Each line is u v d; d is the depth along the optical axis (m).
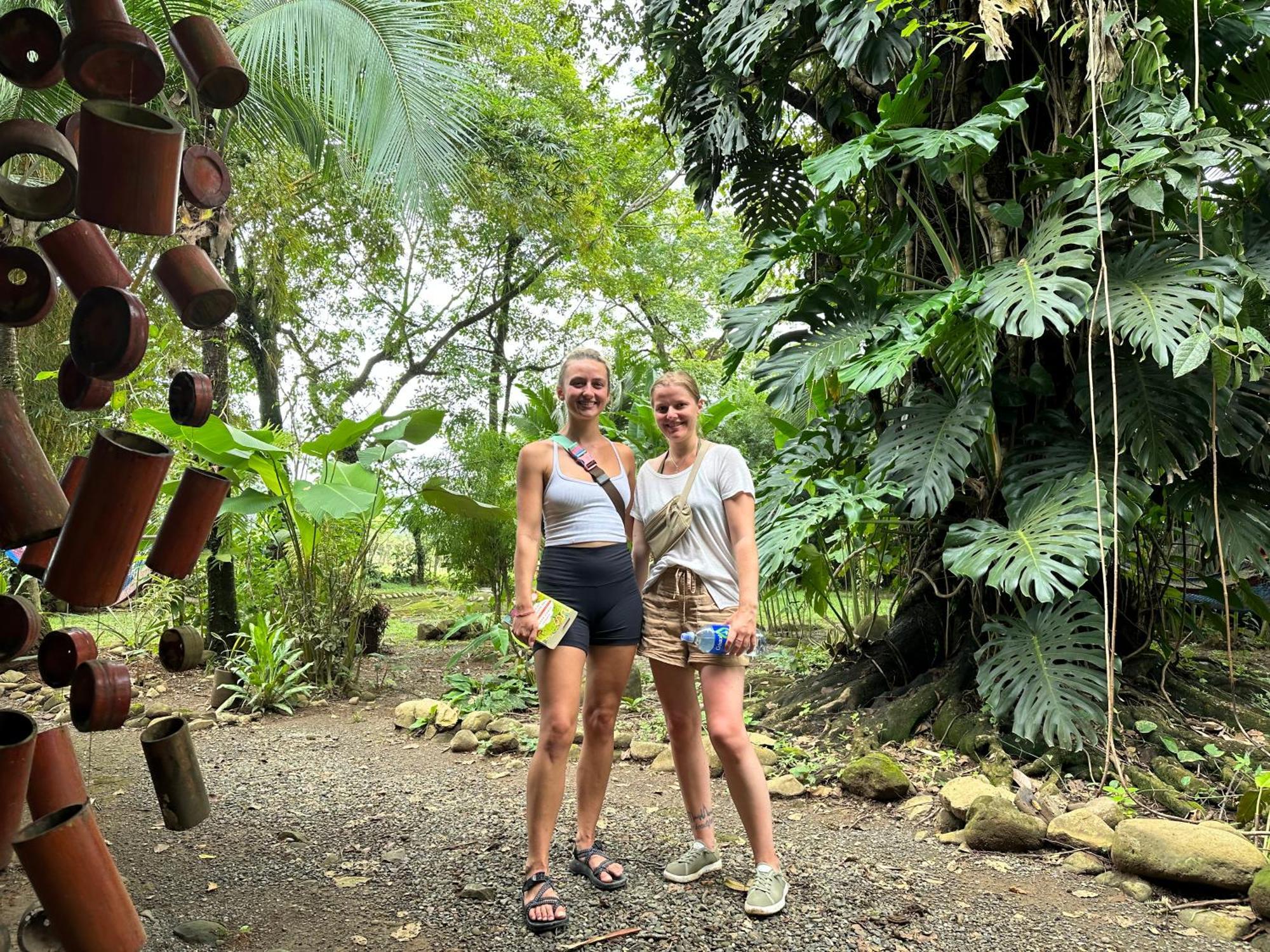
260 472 5.60
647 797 3.55
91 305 1.31
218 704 5.38
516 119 11.36
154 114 1.29
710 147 5.56
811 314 4.20
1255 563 3.69
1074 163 3.72
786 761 3.88
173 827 1.58
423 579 14.10
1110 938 2.33
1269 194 3.79
